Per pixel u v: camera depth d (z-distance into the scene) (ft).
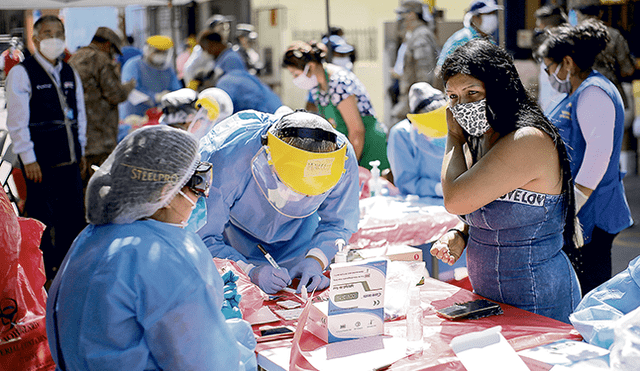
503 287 7.61
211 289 5.19
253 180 8.09
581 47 10.32
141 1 18.65
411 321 6.39
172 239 5.23
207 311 5.12
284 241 9.07
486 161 7.10
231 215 8.66
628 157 27.84
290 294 8.13
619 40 17.42
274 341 6.85
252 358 5.84
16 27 21.38
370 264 6.80
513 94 7.05
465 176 7.25
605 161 10.07
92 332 4.91
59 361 5.27
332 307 6.69
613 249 18.88
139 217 5.25
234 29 29.22
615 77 17.37
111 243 5.10
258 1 36.47
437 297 7.98
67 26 23.89
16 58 17.26
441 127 12.35
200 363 5.08
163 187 5.20
